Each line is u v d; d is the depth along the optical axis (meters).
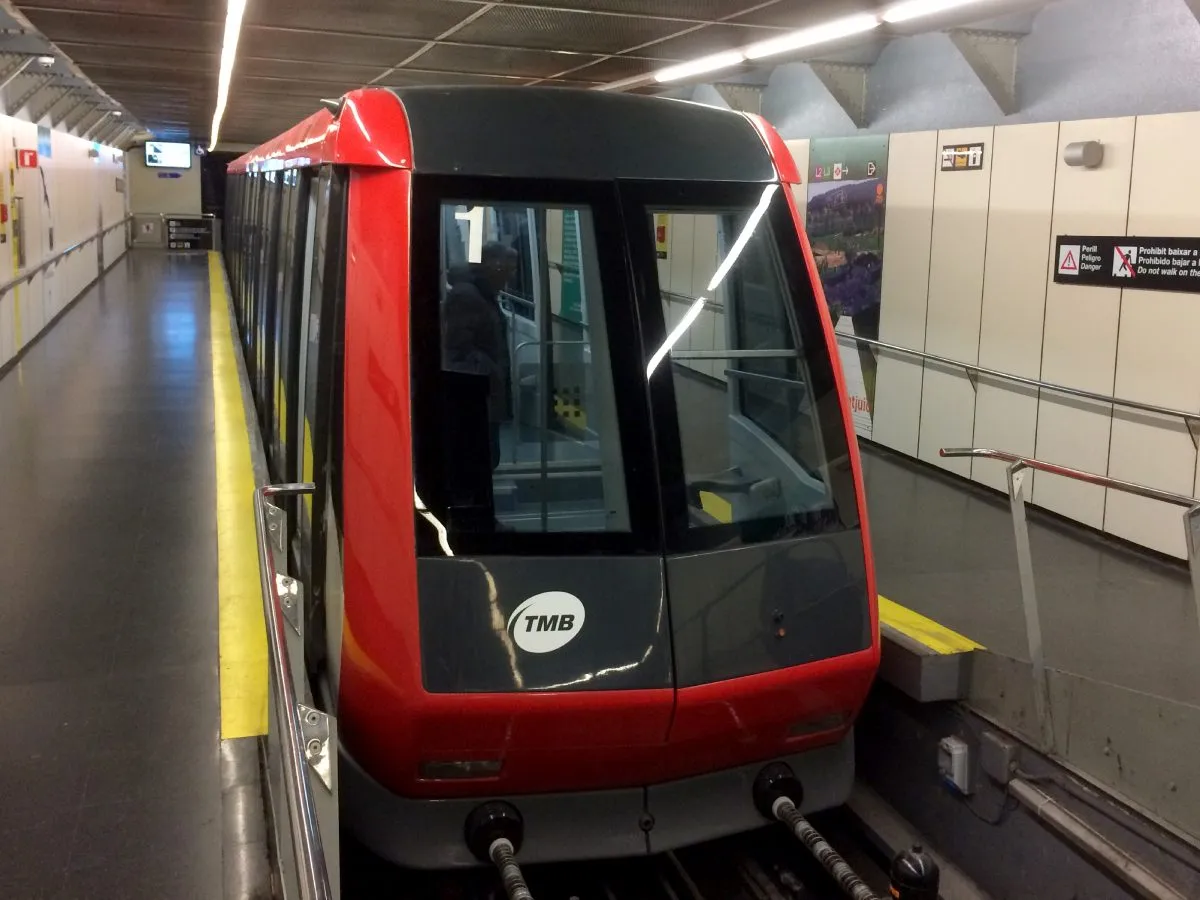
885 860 4.55
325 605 3.66
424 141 3.47
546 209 3.52
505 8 7.35
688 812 3.74
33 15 8.03
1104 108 6.80
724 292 3.71
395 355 3.36
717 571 3.52
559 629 3.36
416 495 3.33
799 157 9.85
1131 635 5.25
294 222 4.85
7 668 4.32
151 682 4.22
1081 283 6.81
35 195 12.52
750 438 3.67
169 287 19.44
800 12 6.95
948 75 8.24
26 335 12.02
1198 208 5.97
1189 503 3.31
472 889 4.11
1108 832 3.70
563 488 3.45
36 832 3.25
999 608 5.59
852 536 3.77
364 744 3.44
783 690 3.62
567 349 3.49
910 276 8.45
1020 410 7.45
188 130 24.81
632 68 10.13
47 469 7.24
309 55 9.85
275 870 3.08
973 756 4.32
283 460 5.12
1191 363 6.09
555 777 3.55
